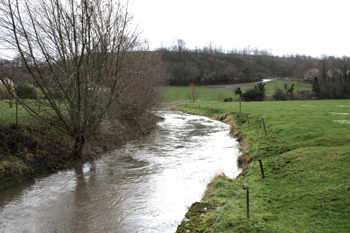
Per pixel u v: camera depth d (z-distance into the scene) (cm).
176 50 13475
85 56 1220
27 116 1307
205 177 1106
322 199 685
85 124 1273
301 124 1745
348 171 817
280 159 1094
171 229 690
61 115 1222
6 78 1116
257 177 971
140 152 1579
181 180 1075
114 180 1088
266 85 9869
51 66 1120
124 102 1655
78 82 1156
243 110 3397
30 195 933
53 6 1102
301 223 591
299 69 11681
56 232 692
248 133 1889
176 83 9906
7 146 1130
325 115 2172
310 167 923
